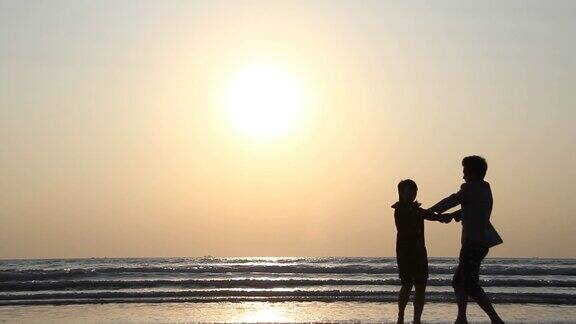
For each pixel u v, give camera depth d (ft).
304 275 84.28
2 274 77.41
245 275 85.92
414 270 33.12
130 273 88.17
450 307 47.34
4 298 54.75
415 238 33.24
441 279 65.98
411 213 33.30
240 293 55.01
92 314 44.19
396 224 33.73
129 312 45.14
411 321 39.55
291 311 45.09
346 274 86.63
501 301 50.62
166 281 65.21
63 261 193.88
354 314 43.42
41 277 78.23
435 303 49.80
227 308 47.03
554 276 83.35
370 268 89.61
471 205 33.04
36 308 48.11
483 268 88.53
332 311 45.09
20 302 51.57
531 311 45.09
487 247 33.09
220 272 90.27
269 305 48.75
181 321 40.06
